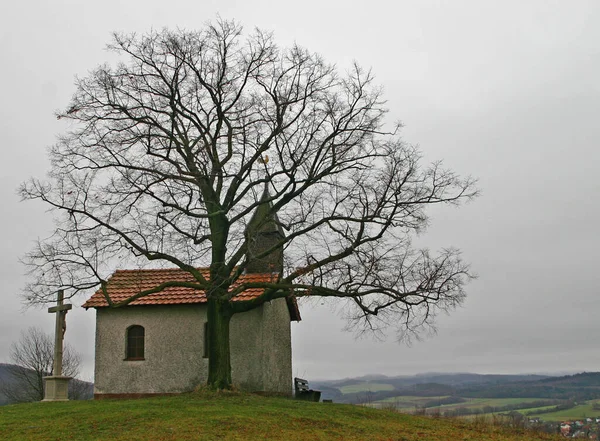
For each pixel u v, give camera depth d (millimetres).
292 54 23297
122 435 15953
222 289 22297
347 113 23156
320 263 21578
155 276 29609
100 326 27578
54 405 21547
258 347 26578
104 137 23031
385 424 19375
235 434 16188
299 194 23234
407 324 21922
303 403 21828
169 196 22891
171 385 26734
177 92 23125
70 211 22266
